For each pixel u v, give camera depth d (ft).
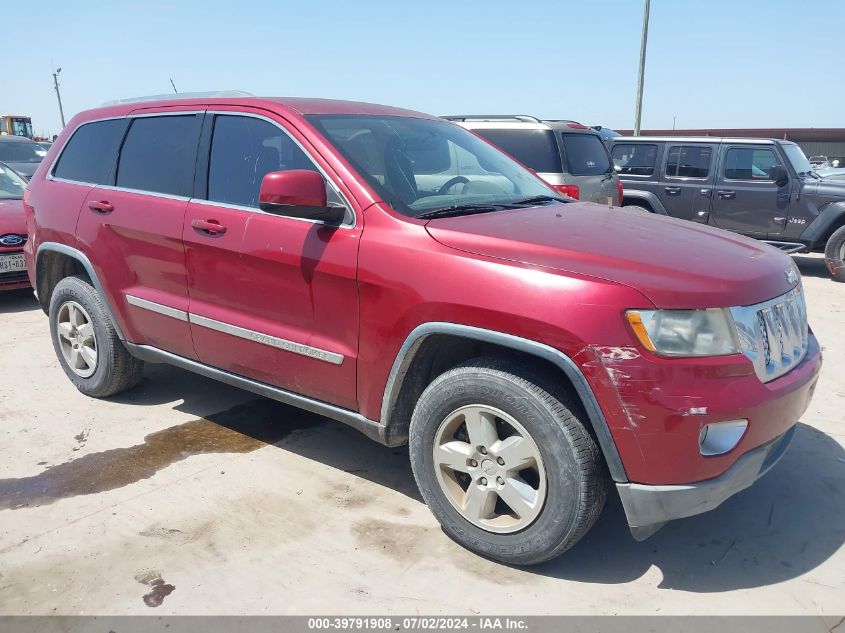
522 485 9.15
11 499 11.28
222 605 8.83
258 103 12.01
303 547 10.02
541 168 27.73
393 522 10.69
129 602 8.88
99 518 10.73
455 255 9.21
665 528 10.55
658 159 35.12
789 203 31.55
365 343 10.07
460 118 29.76
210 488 11.65
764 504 11.16
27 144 48.88
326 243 10.31
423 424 9.79
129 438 13.51
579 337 8.22
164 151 13.14
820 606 8.80
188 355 12.97
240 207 11.66
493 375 8.98
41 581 9.27
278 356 11.21
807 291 28.02
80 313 15.12
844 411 14.65
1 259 22.90
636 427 8.16
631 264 8.62
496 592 9.07
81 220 14.20
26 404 15.16
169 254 12.58
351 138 11.35
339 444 13.35
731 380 8.25
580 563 9.69
